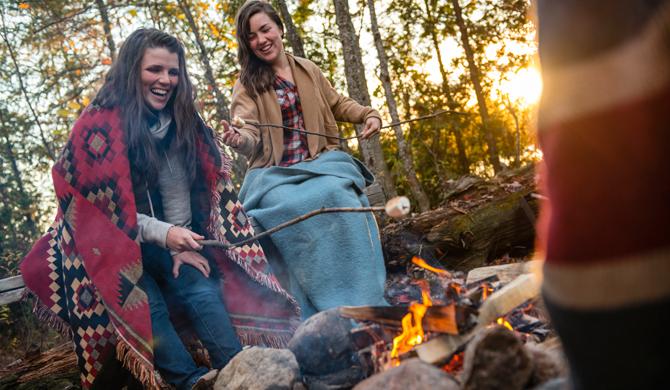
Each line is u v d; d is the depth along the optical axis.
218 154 3.08
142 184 2.84
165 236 2.66
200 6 9.89
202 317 2.75
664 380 0.74
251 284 3.06
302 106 3.57
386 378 1.63
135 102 2.79
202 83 10.58
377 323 2.09
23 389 3.28
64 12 12.19
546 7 0.81
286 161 3.54
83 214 2.72
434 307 1.87
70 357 3.57
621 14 0.73
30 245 15.72
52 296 2.85
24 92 16.22
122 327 2.60
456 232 4.34
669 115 0.71
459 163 19.30
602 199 0.73
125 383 2.83
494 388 1.53
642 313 0.72
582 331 0.78
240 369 2.18
